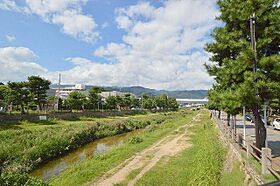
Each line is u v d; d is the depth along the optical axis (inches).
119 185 542.0
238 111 584.4
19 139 968.3
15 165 769.6
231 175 474.6
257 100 455.2
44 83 1662.2
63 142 1065.5
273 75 455.2
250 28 478.0
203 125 1584.6
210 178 464.8
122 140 1380.4
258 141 512.7
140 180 555.5
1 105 1614.2
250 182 395.2
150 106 3784.5
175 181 541.3
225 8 519.2
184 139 1105.4
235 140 629.9
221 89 576.4
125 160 749.9
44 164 885.2
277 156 552.1
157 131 1462.8
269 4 462.6
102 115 2260.1
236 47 497.4
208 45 552.4
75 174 621.0
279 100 475.2
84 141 1267.2
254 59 459.8
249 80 442.0
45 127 1255.5
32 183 479.5
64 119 1764.3
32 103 1675.7
